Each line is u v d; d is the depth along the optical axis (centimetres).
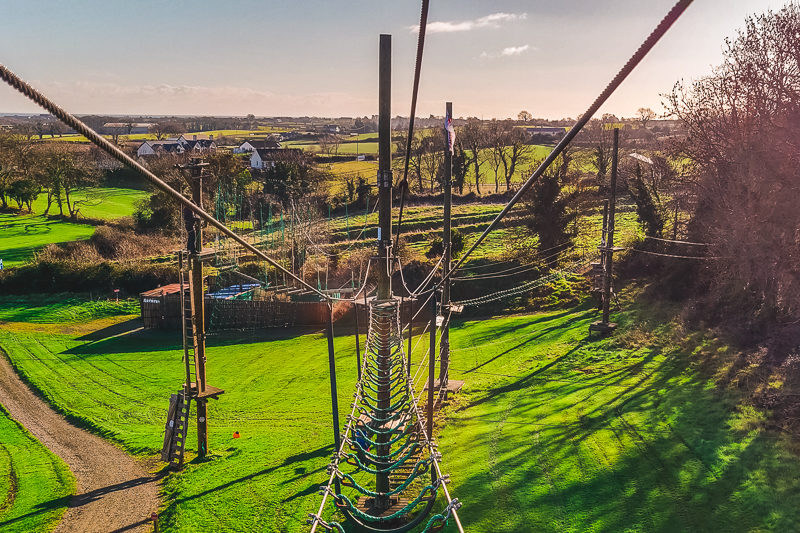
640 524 1919
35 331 5375
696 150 3972
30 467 2827
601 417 2822
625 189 6844
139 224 7938
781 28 3216
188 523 2186
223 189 8188
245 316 5338
